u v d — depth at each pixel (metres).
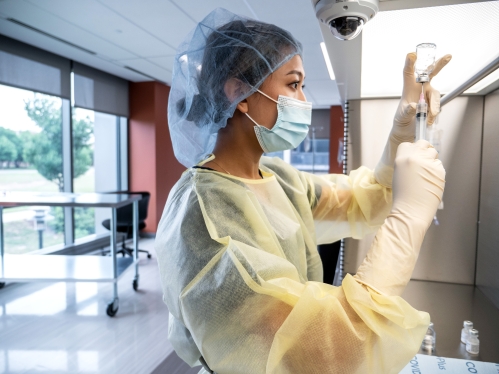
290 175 1.01
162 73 4.71
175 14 2.83
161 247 0.72
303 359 0.54
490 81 1.01
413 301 1.18
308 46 3.54
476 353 0.87
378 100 1.30
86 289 3.33
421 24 0.64
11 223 3.85
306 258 0.93
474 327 1.01
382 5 0.56
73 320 2.71
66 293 3.23
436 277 1.34
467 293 1.24
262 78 0.77
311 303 0.53
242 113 0.81
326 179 1.14
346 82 1.04
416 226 0.60
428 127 0.85
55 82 3.89
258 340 0.58
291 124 0.81
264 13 2.79
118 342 2.39
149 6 2.68
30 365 2.13
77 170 4.61
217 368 0.62
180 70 0.85
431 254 1.34
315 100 6.64
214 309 0.59
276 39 0.78
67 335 2.49
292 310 0.53
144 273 3.79
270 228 0.76
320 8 0.56
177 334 0.80
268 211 0.81
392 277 0.57
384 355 0.54
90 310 2.89
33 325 2.63
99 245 4.78
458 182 1.27
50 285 3.42
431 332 0.91
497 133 1.10
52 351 2.28
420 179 0.63
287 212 0.88
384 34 0.69
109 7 2.70
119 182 5.37
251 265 0.59
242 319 0.58
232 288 0.58
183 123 0.90
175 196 0.80
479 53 0.79
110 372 2.06
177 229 0.69
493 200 1.14
